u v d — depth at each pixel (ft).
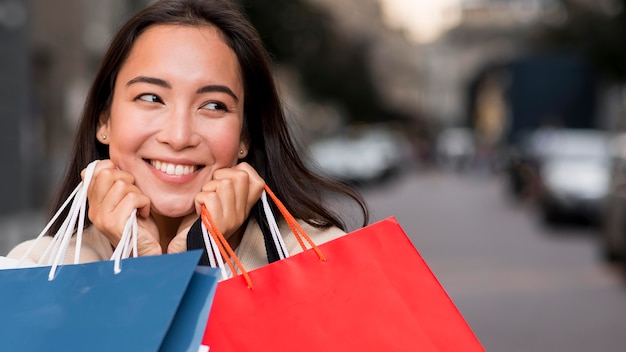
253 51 6.78
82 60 86.69
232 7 6.72
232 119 6.61
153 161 6.54
